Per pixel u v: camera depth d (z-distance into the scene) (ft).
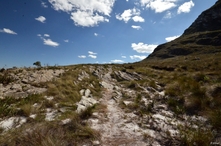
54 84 30.83
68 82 33.63
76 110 20.10
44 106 20.34
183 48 257.34
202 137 12.37
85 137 13.73
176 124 16.42
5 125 14.58
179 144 12.58
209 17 395.75
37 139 12.16
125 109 22.88
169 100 23.43
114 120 18.57
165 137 13.88
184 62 80.38
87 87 35.37
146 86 36.86
